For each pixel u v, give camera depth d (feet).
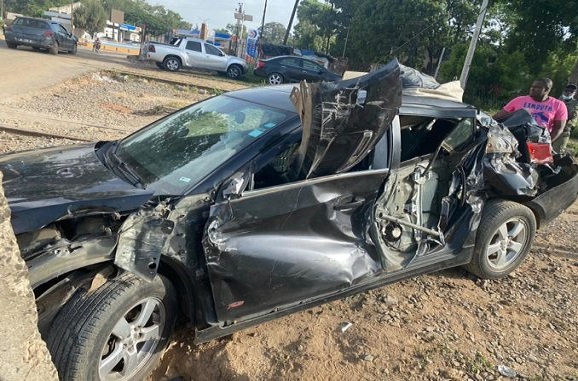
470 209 13.94
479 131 13.98
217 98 13.71
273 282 10.34
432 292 14.16
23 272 6.80
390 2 105.81
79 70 58.85
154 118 37.55
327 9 164.25
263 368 10.44
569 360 11.78
